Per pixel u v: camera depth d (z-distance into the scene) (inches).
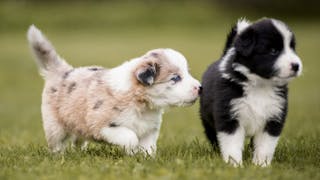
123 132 259.9
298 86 765.9
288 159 271.1
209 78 280.2
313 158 269.0
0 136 385.7
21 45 1270.9
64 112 281.6
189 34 1496.1
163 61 261.3
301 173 232.7
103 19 1715.1
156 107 264.4
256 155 262.8
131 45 1251.8
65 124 285.0
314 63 962.1
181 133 405.4
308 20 1791.3
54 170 235.3
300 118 473.4
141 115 264.4
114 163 248.4
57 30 1605.6
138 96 259.9
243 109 256.8
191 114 564.7
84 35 1501.0
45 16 1710.1
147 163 243.1
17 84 826.2
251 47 247.3
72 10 1790.1
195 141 327.6
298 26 1638.8
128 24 1680.6
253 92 256.1
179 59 263.6
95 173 226.4
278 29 246.7
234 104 256.7
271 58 245.8
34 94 745.0
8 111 598.2
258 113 255.9
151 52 268.5
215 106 263.4
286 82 253.9
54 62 301.0
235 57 255.6
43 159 263.0
